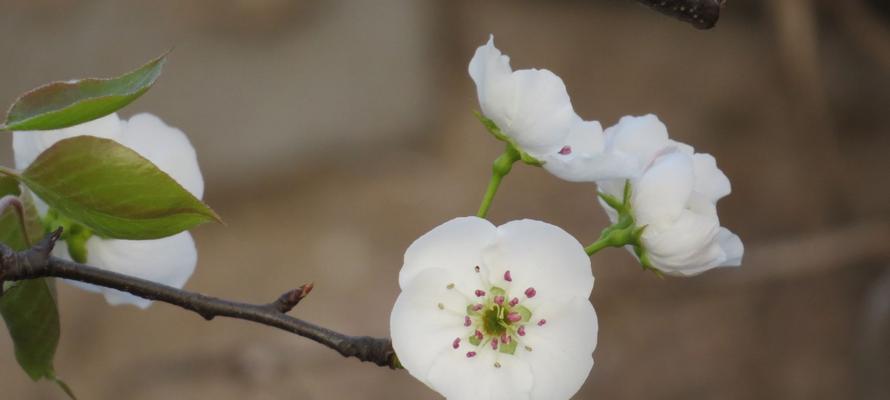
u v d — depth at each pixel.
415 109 1.42
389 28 1.42
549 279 0.53
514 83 0.54
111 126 0.55
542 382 0.52
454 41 1.51
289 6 1.40
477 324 0.53
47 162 0.50
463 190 1.43
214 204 1.38
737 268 1.44
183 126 1.35
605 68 1.55
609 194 0.55
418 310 0.52
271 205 1.39
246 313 0.52
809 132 1.53
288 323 0.52
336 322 1.33
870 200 1.51
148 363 1.29
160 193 0.51
